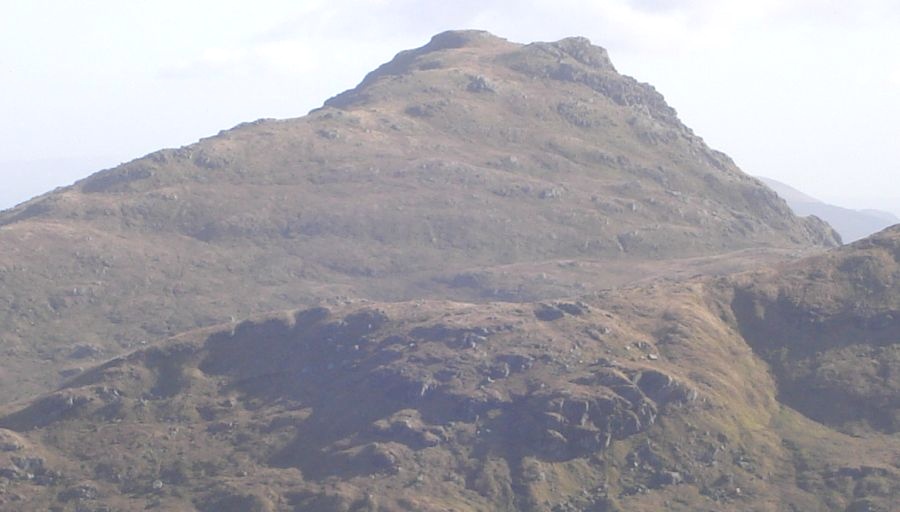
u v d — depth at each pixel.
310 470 161.50
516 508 152.25
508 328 183.25
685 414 166.62
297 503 153.88
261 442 168.88
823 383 177.88
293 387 181.25
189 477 163.25
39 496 161.25
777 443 166.50
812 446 165.50
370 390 174.12
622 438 162.88
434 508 148.38
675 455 160.88
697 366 177.12
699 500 155.00
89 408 179.62
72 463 168.12
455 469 158.25
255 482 158.75
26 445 170.88
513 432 163.38
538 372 172.88
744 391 175.75
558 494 154.38
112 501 158.88
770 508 152.62
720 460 161.50
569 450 160.50
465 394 169.12
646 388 168.75
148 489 161.62
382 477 156.38
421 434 163.12
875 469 157.12
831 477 157.50
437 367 175.00
